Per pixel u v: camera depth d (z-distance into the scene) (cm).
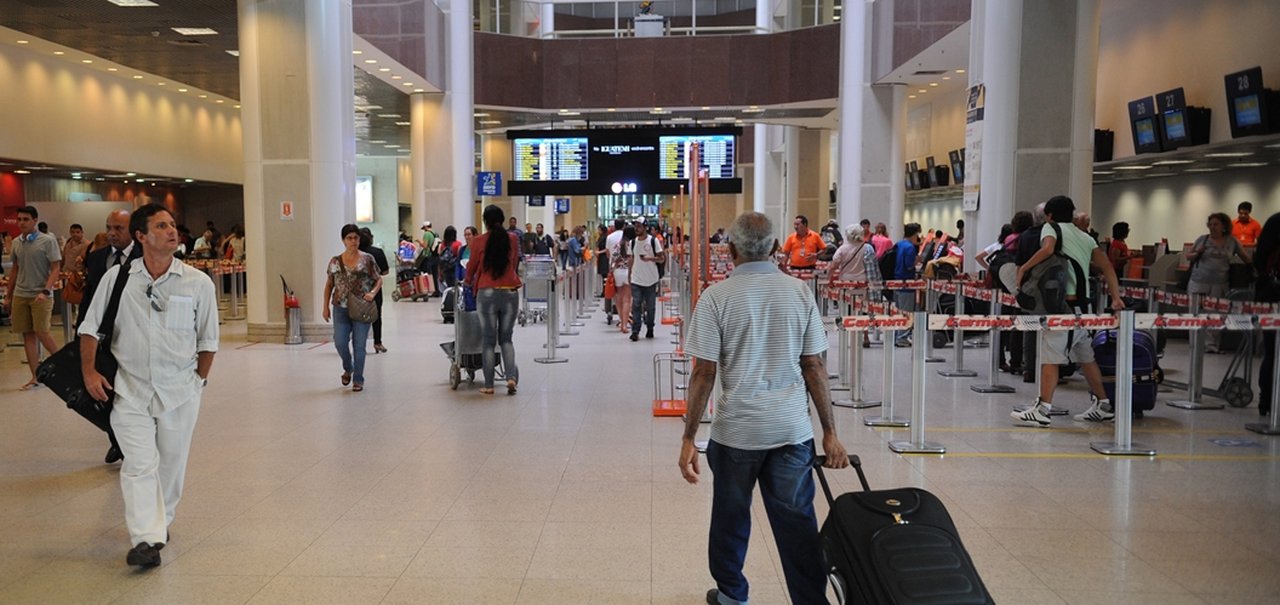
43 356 1119
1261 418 750
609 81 2448
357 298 877
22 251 884
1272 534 458
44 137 1870
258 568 417
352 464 602
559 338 1327
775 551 434
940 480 560
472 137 2302
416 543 449
